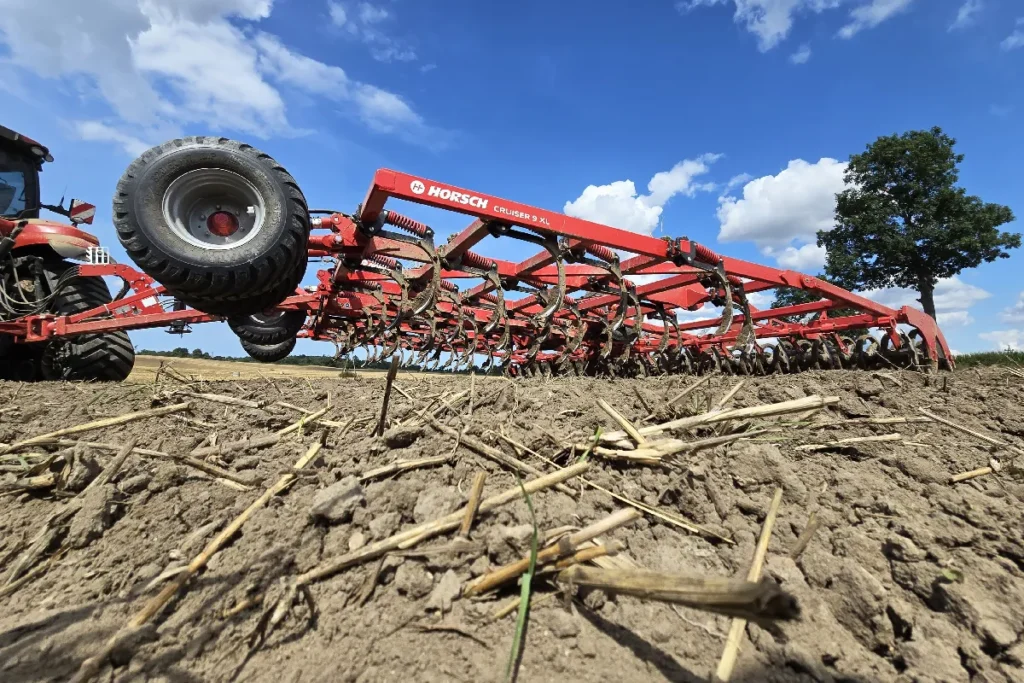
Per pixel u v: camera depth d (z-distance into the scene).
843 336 7.04
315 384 4.01
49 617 1.30
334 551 1.46
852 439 2.39
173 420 2.61
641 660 1.18
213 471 1.83
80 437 2.30
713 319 7.49
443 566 1.39
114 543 1.55
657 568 1.46
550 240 3.87
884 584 1.51
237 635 1.25
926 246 21.22
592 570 1.20
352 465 1.90
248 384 3.94
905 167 21.55
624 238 4.11
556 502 1.68
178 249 3.37
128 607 1.34
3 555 1.54
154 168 3.35
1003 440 2.61
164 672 1.16
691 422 2.02
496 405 2.80
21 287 5.58
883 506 1.79
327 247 4.22
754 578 1.39
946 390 3.58
